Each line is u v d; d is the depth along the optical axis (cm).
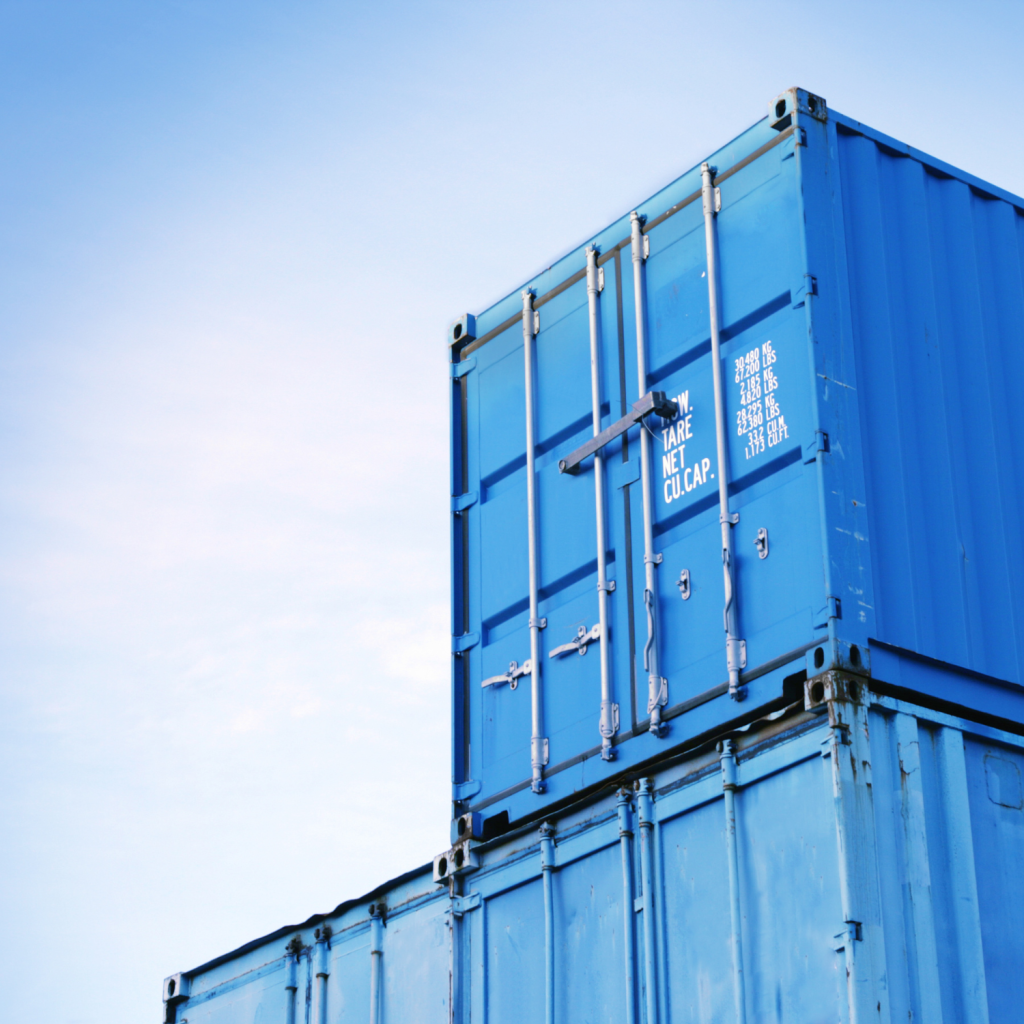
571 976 847
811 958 730
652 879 816
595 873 853
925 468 852
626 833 836
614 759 873
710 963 774
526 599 962
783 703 790
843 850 730
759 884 763
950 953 744
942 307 899
